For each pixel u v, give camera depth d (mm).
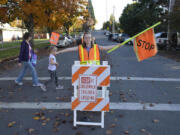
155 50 4262
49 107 4789
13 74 8602
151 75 8328
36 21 17391
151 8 27844
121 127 3830
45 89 6062
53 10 17391
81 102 3723
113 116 4309
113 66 10477
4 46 24406
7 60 12766
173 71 9211
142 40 4277
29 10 13602
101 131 3672
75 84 3721
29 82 7133
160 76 8141
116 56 15156
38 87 6492
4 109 4672
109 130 3695
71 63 11625
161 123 4000
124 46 25641
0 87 6480
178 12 16391
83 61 4309
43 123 3953
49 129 3746
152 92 5984
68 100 5262
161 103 5070
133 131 3680
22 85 6730
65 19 20141
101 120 3852
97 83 3668
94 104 3711
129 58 13992
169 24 17562
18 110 4617
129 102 5133
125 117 4262
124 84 6875
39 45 27203
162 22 18484
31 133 3598
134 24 37344
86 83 3670
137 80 7434
